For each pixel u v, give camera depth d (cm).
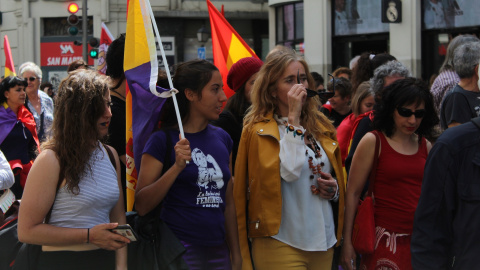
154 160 356
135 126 378
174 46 2238
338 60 1725
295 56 399
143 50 374
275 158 382
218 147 375
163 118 380
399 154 402
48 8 2303
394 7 1503
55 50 2302
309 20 1750
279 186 380
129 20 378
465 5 1410
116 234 313
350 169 416
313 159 388
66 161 315
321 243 385
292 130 376
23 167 659
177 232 357
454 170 304
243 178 397
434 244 309
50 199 314
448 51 595
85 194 319
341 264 413
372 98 543
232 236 387
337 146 403
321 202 389
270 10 1936
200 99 370
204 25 2272
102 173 327
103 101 324
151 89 351
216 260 366
